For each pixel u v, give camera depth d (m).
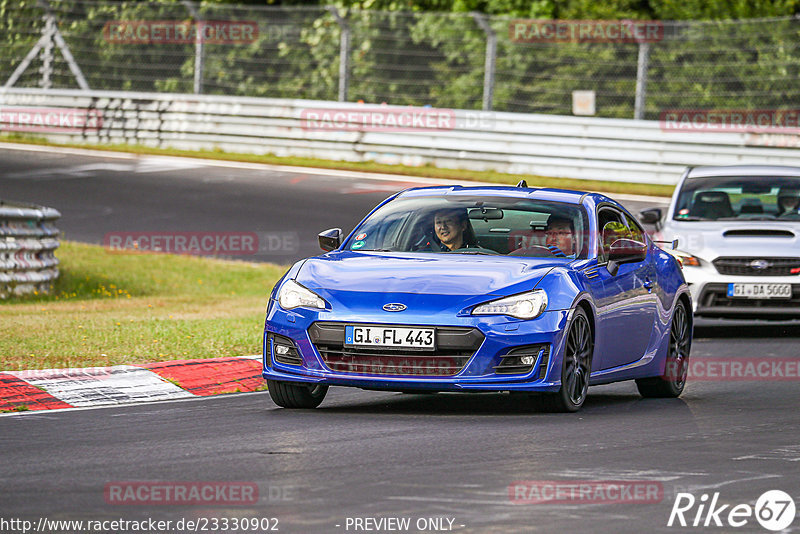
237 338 33.12
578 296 24.03
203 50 93.88
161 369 27.81
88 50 103.81
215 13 105.56
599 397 27.89
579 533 14.38
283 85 101.44
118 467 18.00
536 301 23.31
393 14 92.88
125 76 101.44
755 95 89.88
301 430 21.53
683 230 40.78
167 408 24.25
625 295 26.34
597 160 81.31
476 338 22.80
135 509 15.30
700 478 17.73
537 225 26.14
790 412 25.08
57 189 73.81
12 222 47.00
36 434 20.97
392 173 82.31
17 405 24.06
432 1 104.06
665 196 76.38
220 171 82.00
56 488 16.50
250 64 102.50
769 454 19.81
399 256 25.19
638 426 22.69
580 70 92.50
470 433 21.36
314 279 24.16
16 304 45.00
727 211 42.25
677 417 24.14
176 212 67.88
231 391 27.09
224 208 69.12
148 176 79.31
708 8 101.00
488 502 15.86
